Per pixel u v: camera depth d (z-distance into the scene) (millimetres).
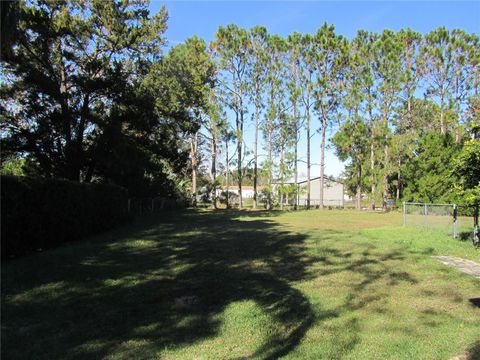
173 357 3949
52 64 20406
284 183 42156
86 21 20938
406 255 10422
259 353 4055
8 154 18969
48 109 18500
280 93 41938
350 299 6133
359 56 40562
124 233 15703
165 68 30734
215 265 8914
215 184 43625
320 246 12109
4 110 18125
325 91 41844
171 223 21062
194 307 5664
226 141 43344
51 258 9516
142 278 7500
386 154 40625
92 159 19812
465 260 9867
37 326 4789
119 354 4004
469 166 11664
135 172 22766
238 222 22266
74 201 13383
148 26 22234
